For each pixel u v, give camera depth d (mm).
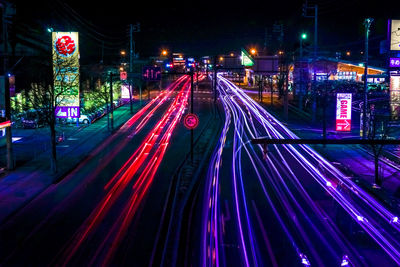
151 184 30328
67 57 46625
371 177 33812
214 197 27156
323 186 30109
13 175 32656
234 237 20000
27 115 54094
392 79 55938
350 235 19891
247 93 108062
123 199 26578
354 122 63375
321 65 97562
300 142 17500
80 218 22906
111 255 17891
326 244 19312
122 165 36719
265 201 26312
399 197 27234
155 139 50125
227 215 23422
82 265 16938
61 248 18703
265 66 70875
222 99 94750
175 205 25328
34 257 17719
